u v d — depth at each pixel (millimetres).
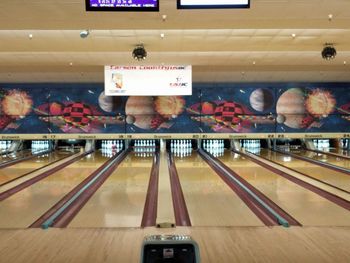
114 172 7930
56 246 3477
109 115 11102
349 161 9281
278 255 3264
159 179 7148
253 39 6316
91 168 8414
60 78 10414
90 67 8930
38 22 4742
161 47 6805
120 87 8000
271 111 11172
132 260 3166
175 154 10930
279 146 12375
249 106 11148
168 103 11141
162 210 4980
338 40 6426
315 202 5320
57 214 4715
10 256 3248
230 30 5777
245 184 6602
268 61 8398
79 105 11086
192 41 6418
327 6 4172
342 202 5305
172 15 4445
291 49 7035
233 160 9664
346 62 8578
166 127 11125
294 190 6082
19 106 10977
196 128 11148
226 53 7559
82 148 12227
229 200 5508
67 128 11078
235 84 11117
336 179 6973
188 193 5961
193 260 1885
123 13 4359
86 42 6438
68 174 7641
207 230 3924
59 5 4121
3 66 8750
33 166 8695
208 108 11141
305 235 3758
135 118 11125
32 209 5016
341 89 11133
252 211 4941
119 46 6703
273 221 4496
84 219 4586
